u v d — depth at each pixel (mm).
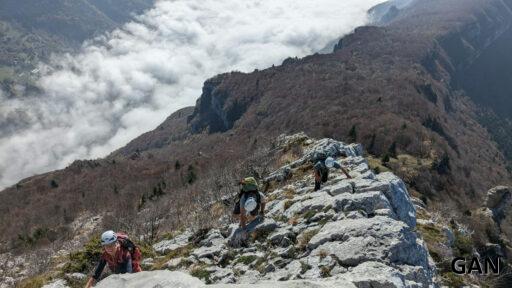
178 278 6391
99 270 7859
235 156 70875
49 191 98750
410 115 134875
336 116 129250
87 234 40594
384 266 10094
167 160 116750
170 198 40750
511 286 18734
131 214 39000
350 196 14773
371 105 139000
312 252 11898
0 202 97625
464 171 115250
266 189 23250
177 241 17125
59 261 19906
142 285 6406
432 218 23453
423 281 10867
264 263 12633
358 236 11758
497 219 96188
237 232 14664
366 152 98312
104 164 116500
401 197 16625
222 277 12492
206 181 36812
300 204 15711
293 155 30969
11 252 51938
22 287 14766
